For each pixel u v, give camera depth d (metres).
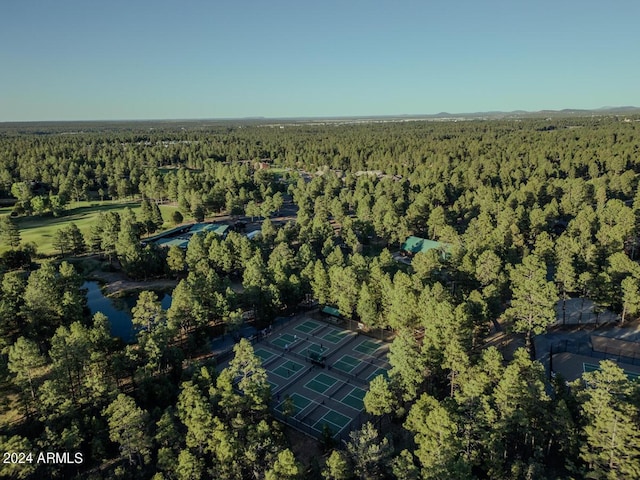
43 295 91.25
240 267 125.12
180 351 77.31
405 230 144.50
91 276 133.38
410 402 70.06
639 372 75.75
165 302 114.69
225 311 91.62
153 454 60.38
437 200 184.38
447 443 51.09
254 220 196.62
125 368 74.38
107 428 61.75
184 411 59.75
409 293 85.75
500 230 125.62
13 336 92.56
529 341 84.75
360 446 52.53
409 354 68.19
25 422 66.81
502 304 100.88
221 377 62.16
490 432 53.78
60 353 67.12
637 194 162.75
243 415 62.72
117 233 143.12
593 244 112.62
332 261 114.62
